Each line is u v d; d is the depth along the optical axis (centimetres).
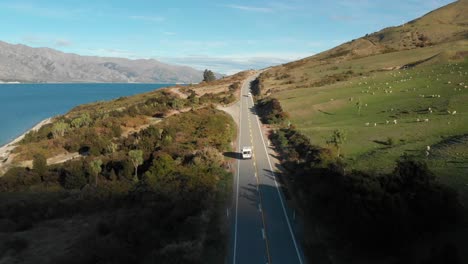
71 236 3684
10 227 3934
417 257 2727
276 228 3653
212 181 4841
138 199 4522
